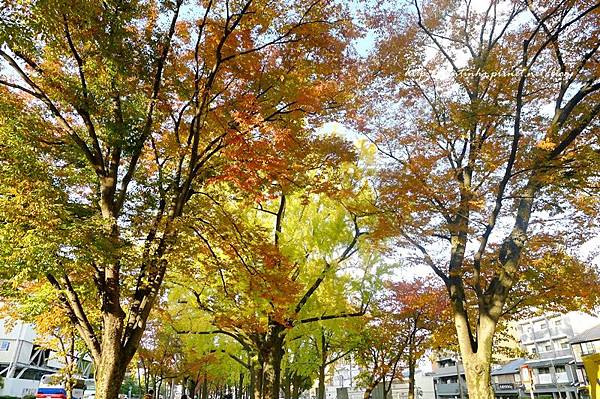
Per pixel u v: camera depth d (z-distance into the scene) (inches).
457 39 460.4
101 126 345.1
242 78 366.9
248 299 441.4
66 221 257.6
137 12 307.3
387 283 658.2
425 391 2461.9
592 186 352.2
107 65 302.4
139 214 358.6
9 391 1487.5
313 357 820.6
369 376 955.3
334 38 365.7
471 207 385.4
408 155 439.5
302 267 534.9
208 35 363.6
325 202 555.5
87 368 1363.2
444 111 419.5
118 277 313.0
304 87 357.4
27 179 258.4
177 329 593.6
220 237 376.5
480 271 430.6
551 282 449.7
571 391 1636.3
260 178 353.1
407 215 416.8
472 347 387.2
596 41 372.2
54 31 280.4
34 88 322.3
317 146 406.3
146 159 413.7
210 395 2303.2
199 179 385.7
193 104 374.6
